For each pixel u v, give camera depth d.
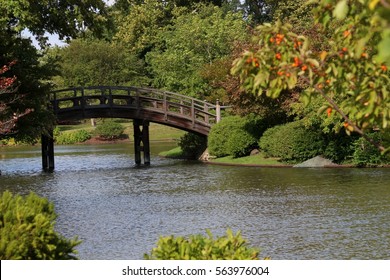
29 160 50.03
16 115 28.25
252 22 81.31
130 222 19.02
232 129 40.34
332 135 34.22
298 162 35.38
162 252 7.61
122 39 82.19
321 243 15.10
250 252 7.79
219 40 61.09
